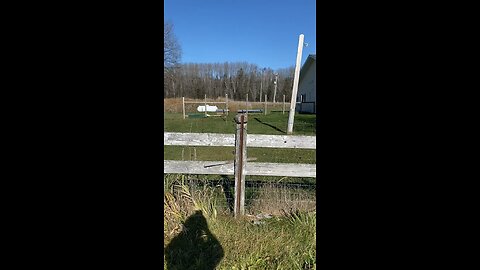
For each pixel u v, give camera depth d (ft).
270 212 11.33
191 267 7.64
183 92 111.34
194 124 46.96
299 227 9.75
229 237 9.10
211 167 11.59
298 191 12.20
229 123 48.49
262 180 15.15
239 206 11.11
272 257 8.19
